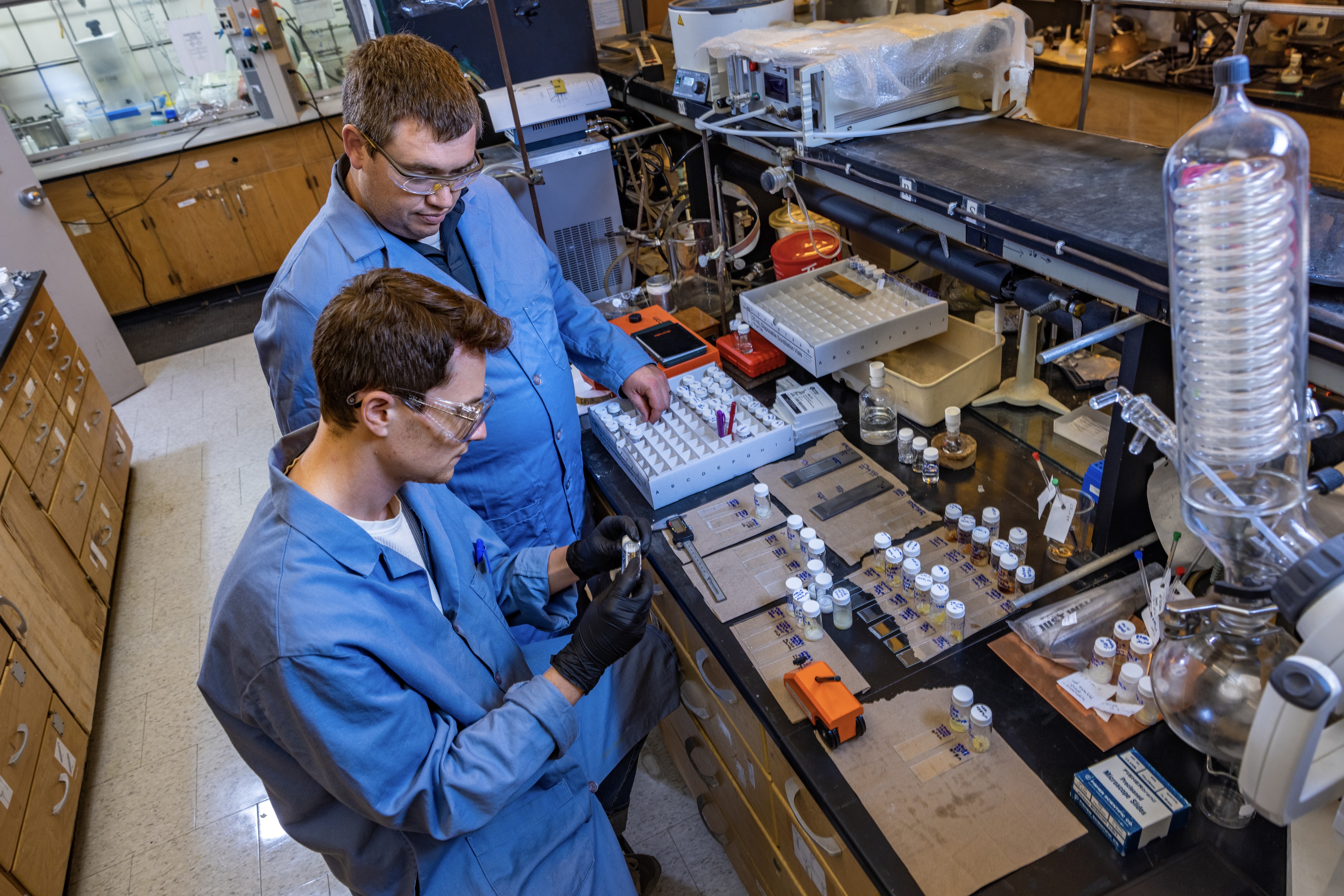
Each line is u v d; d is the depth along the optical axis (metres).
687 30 1.99
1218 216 0.71
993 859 0.96
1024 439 1.62
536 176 2.04
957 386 1.67
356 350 0.88
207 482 3.44
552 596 1.39
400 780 0.98
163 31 4.77
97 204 4.56
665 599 1.62
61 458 2.81
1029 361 1.68
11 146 3.55
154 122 4.89
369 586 1.00
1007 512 1.46
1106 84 3.37
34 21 4.56
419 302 0.91
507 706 1.06
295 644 0.91
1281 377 0.74
